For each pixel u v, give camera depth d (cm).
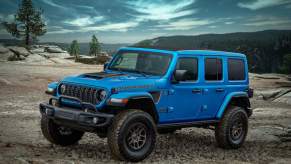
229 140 808
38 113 1148
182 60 720
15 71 2511
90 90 617
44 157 620
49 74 2491
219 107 799
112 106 615
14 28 6109
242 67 870
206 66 771
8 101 1362
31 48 5409
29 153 640
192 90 732
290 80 3828
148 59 725
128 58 753
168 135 927
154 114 664
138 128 622
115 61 770
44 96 1562
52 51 5222
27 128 902
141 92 630
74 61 4384
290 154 816
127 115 604
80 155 655
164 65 703
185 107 725
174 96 699
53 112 636
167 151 754
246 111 879
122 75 677
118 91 609
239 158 747
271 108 1695
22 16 6119
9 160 571
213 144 861
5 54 3962
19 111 1165
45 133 698
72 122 617
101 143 767
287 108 1722
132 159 616
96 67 3588
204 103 764
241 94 836
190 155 735
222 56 814
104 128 612
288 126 1221
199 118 762
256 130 1107
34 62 3828
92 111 608
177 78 678
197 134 965
